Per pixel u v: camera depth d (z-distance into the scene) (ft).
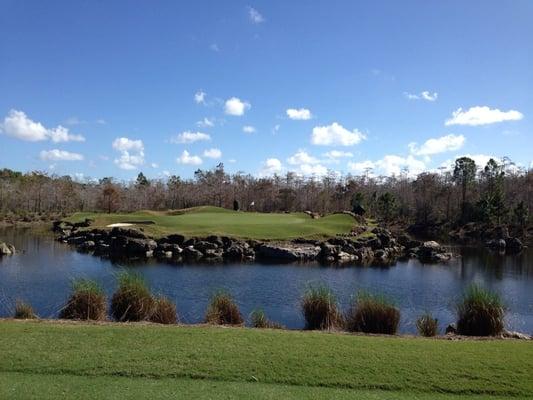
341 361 26.63
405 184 337.11
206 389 22.80
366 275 103.45
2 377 23.63
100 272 95.55
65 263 109.29
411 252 148.25
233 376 24.48
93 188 351.25
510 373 25.46
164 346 28.45
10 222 242.99
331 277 99.09
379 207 277.44
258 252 132.46
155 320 40.93
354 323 38.73
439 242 195.52
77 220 207.62
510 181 292.40
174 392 22.27
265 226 155.74
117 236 140.67
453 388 23.72
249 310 65.36
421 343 30.71
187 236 137.59
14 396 21.35
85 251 133.39
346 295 78.38
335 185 346.33
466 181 272.72
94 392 21.99
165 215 203.21
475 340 32.96
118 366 25.22
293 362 26.32
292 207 302.66
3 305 63.67
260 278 94.38
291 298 74.08
